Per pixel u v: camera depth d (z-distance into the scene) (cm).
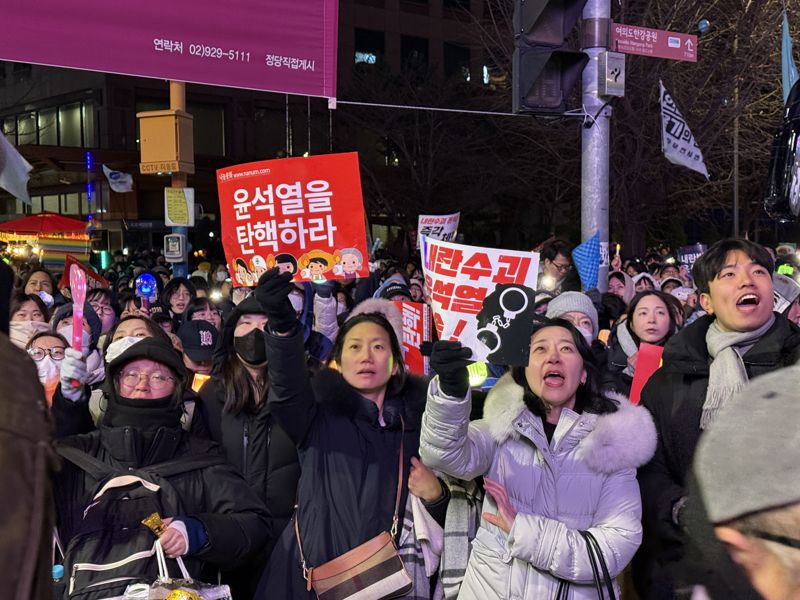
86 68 353
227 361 362
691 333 315
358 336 316
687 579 96
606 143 691
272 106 3762
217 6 379
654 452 281
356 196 362
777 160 347
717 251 304
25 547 68
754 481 81
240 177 367
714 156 1962
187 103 3594
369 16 3541
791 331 299
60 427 317
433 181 2966
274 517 346
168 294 801
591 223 695
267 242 366
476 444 276
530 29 593
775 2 1664
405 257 3036
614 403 287
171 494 279
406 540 297
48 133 3903
